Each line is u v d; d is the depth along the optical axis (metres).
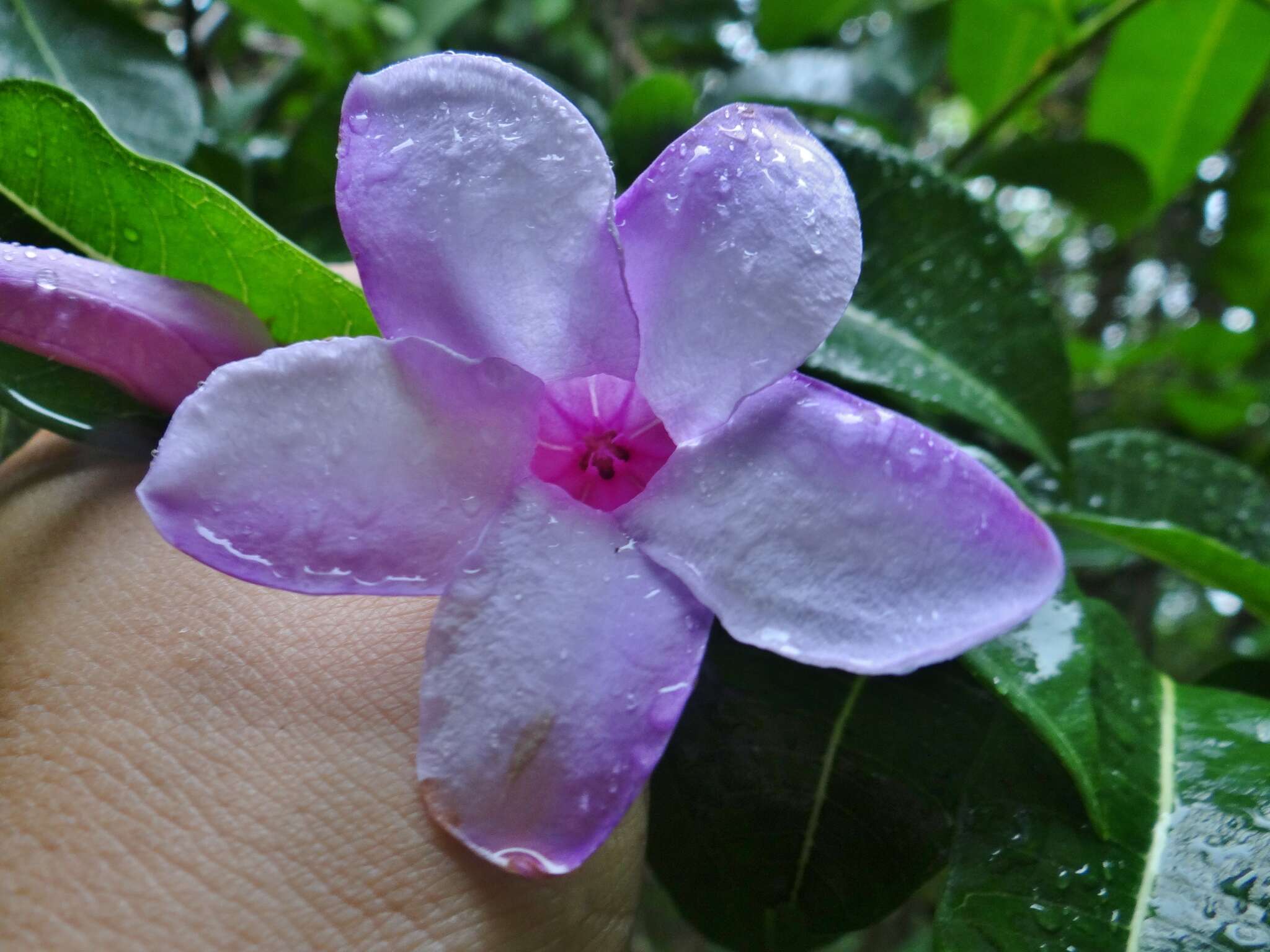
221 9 0.20
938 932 0.08
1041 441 0.12
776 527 0.07
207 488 0.06
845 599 0.07
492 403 0.07
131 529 0.09
